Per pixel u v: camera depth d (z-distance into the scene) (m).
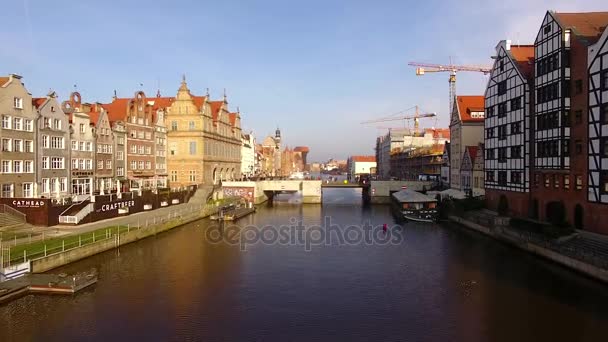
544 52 47.50
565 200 44.84
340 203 103.62
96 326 25.12
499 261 40.34
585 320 26.02
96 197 52.28
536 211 51.41
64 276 31.62
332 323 26.20
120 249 44.38
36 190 51.78
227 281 34.41
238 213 72.69
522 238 44.19
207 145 92.19
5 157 47.50
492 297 30.42
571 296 29.88
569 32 43.72
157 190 70.81
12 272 30.91
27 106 50.69
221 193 91.81
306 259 42.12
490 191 64.25
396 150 166.12
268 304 29.34
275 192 128.50
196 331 24.78
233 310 28.11
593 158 39.94
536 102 49.31
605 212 38.44
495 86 62.00
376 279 35.34
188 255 42.91
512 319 26.50
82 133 60.97
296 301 30.03
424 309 28.50
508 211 57.81
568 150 43.97
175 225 58.66
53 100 55.09
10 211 46.12
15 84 48.91
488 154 64.81
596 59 39.28
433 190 93.50
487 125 65.06
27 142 50.75
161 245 47.47
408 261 41.25
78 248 38.28
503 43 59.56
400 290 32.47
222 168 104.19
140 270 36.97
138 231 48.56
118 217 56.69
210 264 39.53
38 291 30.22
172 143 88.88
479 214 60.75
